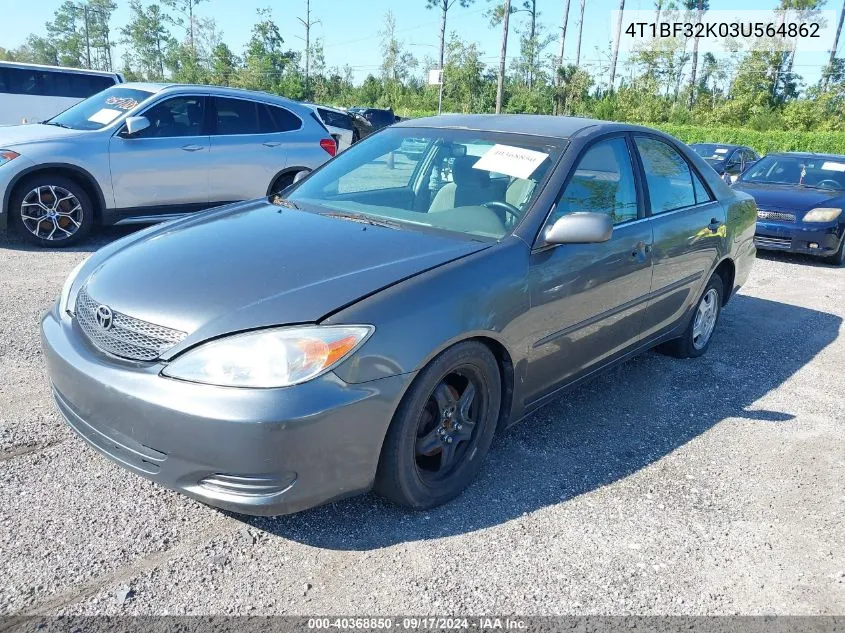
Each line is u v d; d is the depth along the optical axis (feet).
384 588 8.07
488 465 11.00
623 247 12.09
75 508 9.12
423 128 13.53
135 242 10.62
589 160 11.93
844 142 116.88
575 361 11.69
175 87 25.70
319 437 7.77
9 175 22.15
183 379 7.75
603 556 8.95
